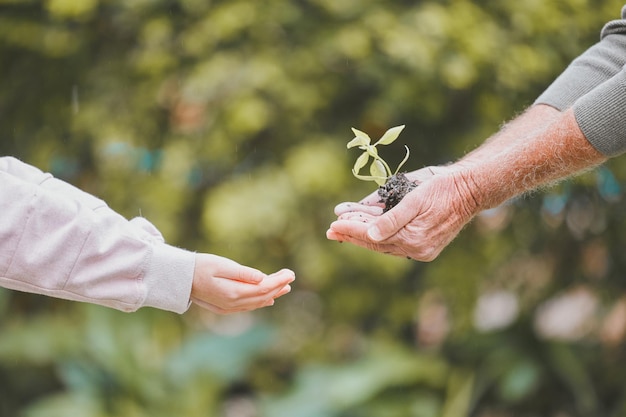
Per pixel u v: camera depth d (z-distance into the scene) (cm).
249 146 412
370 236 186
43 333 419
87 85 427
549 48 392
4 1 399
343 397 400
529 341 429
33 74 437
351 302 436
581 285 452
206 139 403
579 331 458
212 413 413
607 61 211
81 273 155
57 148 444
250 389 493
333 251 403
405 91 377
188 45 387
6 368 436
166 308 160
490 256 440
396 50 359
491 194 189
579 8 388
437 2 385
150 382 411
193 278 161
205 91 384
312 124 409
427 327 464
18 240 153
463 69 364
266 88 379
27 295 483
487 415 432
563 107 212
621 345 440
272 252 426
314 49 384
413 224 186
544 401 432
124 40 423
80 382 399
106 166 435
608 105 179
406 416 402
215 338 447
